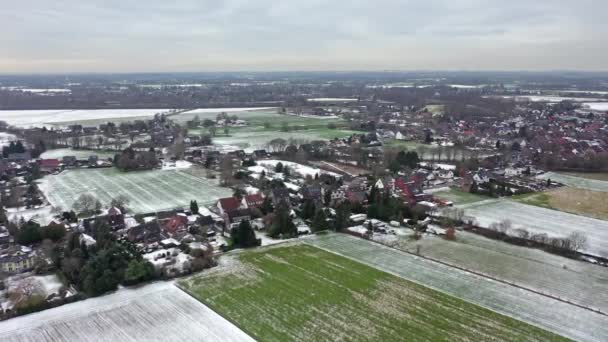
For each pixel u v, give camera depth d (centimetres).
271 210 16388
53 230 13725
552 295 10662
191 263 11912
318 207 16988
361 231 14862
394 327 9144
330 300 10281
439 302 10225
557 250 13388
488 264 12469
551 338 8806
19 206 17412
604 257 13025
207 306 9988
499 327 9181
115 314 9662
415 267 12206
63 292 10438
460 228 15475
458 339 8738
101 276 10788
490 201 19000
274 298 10362
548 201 19012
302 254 13075
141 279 11212
